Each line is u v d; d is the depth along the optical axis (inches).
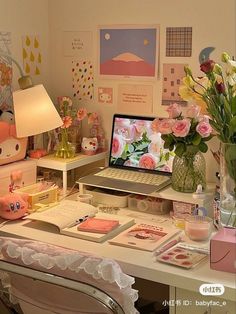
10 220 78.3
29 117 78.0
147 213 82.4
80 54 94.8
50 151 94.8
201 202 76.3
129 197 84.0
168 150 86.0
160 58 87.1
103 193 85.6
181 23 84.4
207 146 79.4
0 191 82.4
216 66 68.0
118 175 87.7
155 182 83.9
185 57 84.9
